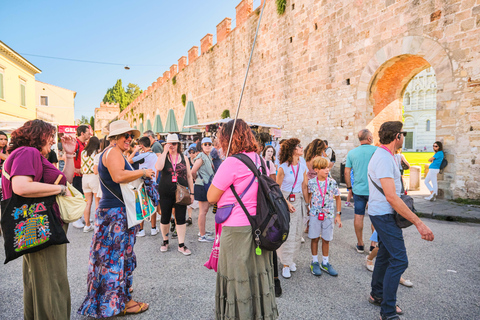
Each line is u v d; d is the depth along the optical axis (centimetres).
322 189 357
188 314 270
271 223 189
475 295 299
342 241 474
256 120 1697
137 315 269
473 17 709
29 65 2147
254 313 193
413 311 272
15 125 1205
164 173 420
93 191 536
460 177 738
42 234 201
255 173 198
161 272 362
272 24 1516
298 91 1344
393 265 249
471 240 464
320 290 316
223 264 197
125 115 5278
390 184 243
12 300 298
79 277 350
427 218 615
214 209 221
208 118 2300
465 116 728
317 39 1216
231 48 1944
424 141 4628
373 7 966
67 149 275
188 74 2623
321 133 1211
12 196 199
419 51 828
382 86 1042
